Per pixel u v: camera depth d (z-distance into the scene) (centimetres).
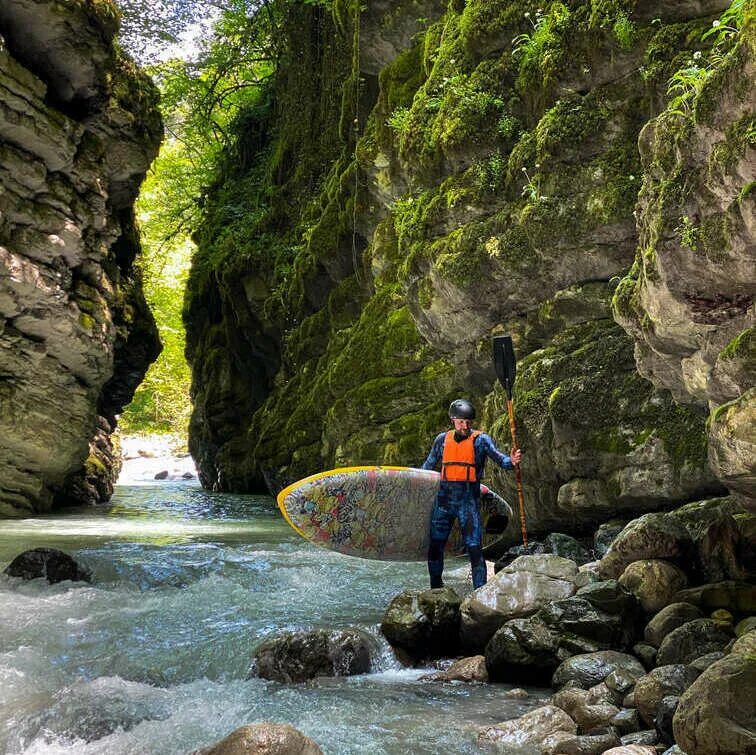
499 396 834
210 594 640
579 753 338
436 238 910
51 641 514
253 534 1074
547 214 772
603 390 718
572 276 788
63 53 1155
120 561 723
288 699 429
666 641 427
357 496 611
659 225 438
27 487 1319
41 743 364
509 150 848
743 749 285
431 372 1137
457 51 926
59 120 1128
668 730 333
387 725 385
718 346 440
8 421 1220
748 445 381
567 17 766
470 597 514
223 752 298
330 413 1284
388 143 1155
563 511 768
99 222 1252
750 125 380
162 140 1420
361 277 1446
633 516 721
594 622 461
